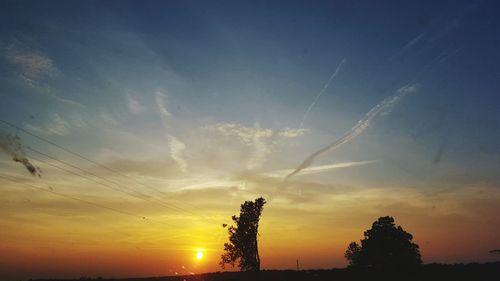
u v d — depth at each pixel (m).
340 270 87.69
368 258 78.00
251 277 85.75
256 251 89.88
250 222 89.88
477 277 70.50
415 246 76.94
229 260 90.31
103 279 86.81
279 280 80.56
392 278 72.94
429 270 78.06
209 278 87.94
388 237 76.50
